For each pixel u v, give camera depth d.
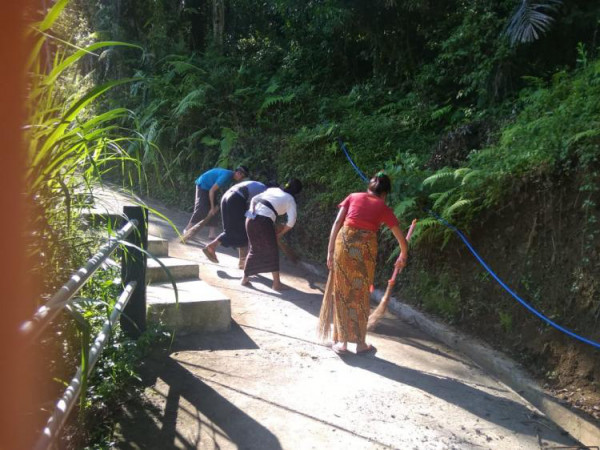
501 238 5.46
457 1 9.55
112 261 4.45
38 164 2.09
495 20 8.31
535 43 8.15
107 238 2.92
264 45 15.39
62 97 2.79
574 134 4.96
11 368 1.07
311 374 4.25
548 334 4.55
